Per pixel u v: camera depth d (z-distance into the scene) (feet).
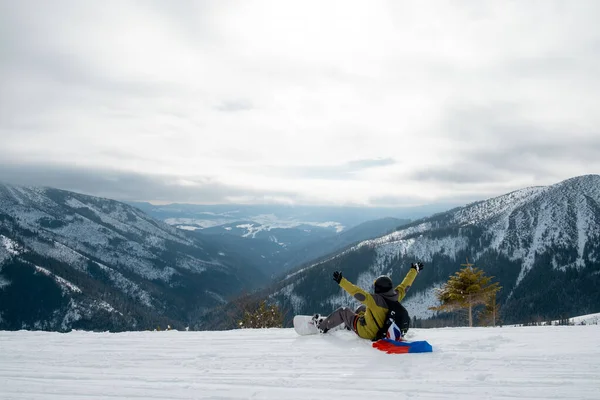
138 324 540.52
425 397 10.52
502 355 14.44
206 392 11.80
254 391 11.68
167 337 22.04
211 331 24.23
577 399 9.93
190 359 16.33
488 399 10.20
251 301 90.22
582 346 15.62
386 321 17.28
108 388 12.62
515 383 11.28
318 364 14.42
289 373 13.44
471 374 12.30
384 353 15.56
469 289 85.35
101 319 513.04
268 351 17.15
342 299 483.51
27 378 14.12
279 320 87.25
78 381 13.55
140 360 16.44
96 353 18.07
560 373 12.01
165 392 11.98
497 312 106.73
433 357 14.57
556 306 470.39
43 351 18.74
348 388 11.53
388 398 10.57
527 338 18.25
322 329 20.24
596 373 11.89
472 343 17.10
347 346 17.17
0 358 17.38
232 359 15.97
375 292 17.97
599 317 178.50
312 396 11.01
